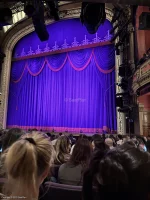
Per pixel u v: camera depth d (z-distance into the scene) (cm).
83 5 474
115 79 1123
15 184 93
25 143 98
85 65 1255
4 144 216
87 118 1195
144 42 941
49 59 1385
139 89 860
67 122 1254
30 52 1452
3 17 551
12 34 1467
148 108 928
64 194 149
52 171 212
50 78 1367
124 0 391
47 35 606
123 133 1005
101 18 474
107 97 1169
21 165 93
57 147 253
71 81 1290
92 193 100
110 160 76
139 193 70
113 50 1179
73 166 199
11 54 1512
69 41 1338
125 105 896
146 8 924
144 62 752
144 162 74
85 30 1295
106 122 1132
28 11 438
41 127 1327
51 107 1320
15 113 1446
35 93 1398
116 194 71
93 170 101
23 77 1470
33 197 94
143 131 897
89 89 1231
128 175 71
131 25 978
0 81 1449
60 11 1308
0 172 103
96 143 232
